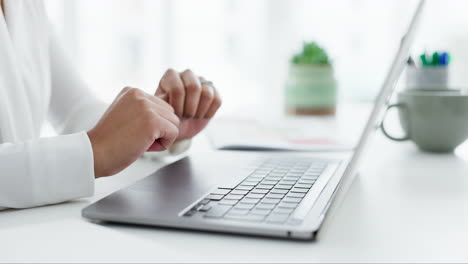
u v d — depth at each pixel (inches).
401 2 111.9
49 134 63.7
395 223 19.6
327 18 118.6
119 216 18.6
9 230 18.5
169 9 128.0
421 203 22.7
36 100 32.7
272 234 17.0
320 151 35.9
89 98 38.4
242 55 127.0
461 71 107.6
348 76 116.4
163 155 34.1
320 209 19.0
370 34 115.0
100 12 130.0
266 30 124.5
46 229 18.6
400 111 36.7
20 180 21.1
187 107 33.0
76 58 130.4
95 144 23.5
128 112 24.6
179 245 16.8
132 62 130.9
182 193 21.7
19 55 31.8
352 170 18.1
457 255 16.2
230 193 21.4
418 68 39.7
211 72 128.4
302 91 57.1
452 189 25.4
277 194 21.3
